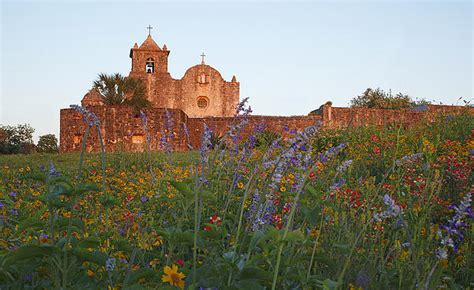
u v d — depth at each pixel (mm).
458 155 7211
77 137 32875
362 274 2664
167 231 2533
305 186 2781
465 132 10406
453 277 3023
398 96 55594
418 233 3186
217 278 2170
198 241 2457
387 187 4879
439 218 4094
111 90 36031
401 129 11898
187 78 55750
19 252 2109
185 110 55375
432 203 3900
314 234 3182
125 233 3422
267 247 2305
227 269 2268
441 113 12625
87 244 2365
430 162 5387
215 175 4688
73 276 2494
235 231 3133
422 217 3344
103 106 32438
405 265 2820
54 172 2625
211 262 2584
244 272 2164
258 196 2951
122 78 36281
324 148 11078
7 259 2125
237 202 4484
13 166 13133
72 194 2416
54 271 2225
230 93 56188
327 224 3350
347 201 4066
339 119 33656
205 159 2850
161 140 4828
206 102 55750
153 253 3088
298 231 2041
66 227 2604
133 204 5043
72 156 18406
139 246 2994
